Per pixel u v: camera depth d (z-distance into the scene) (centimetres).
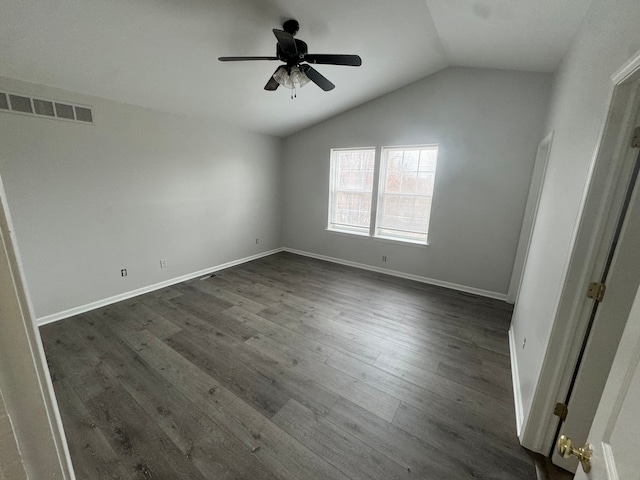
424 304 344
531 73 311
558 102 243
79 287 302
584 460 68
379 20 242
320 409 186
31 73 236
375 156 431
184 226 395
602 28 146
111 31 206
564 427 146
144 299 341
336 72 325
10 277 37
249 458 153
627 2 116
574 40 210
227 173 442
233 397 194
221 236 452
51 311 285
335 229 504
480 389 206
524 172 332
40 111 255
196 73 279
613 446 58
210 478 143
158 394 195
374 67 324
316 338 267
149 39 221
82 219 296
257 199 503
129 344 250
